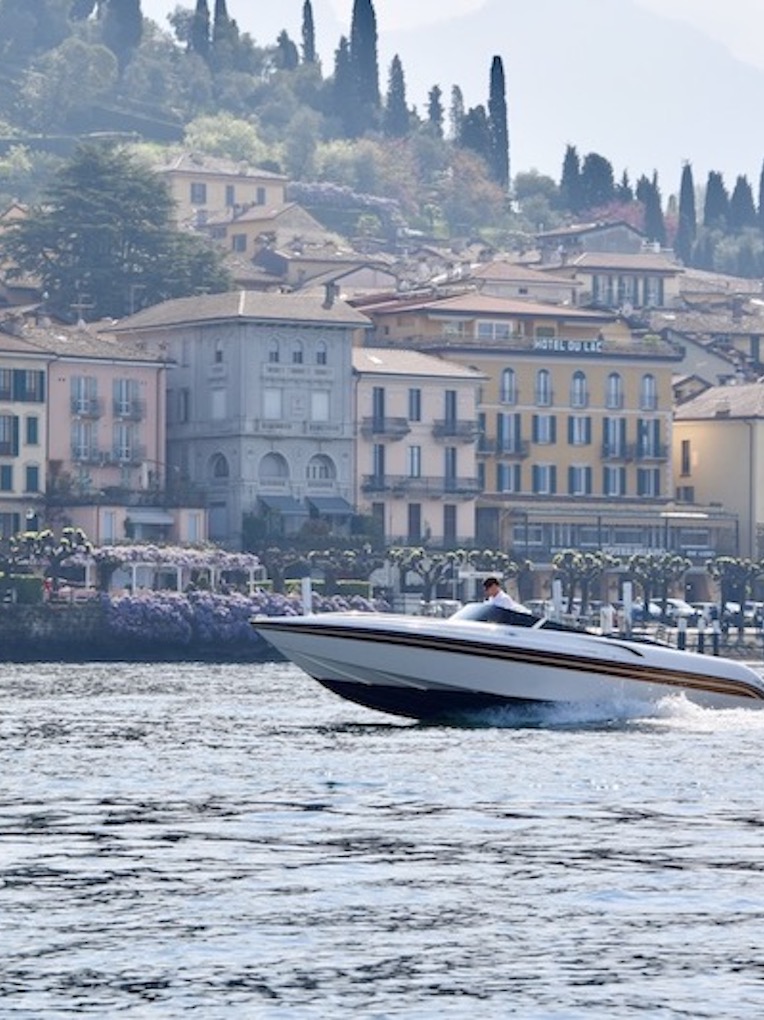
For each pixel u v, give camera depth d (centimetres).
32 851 8206
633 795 9862
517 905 7206
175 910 7112
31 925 6888
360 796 9838
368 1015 5931
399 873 7756
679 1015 5928
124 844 8388
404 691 12862
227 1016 5906
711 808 9431
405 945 6656
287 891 7419
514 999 6078
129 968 6366
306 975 6300
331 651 12756
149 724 14238
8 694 18550
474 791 10000
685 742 12125
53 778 10600
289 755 11656
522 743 12106
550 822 8988
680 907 7169
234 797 9819
